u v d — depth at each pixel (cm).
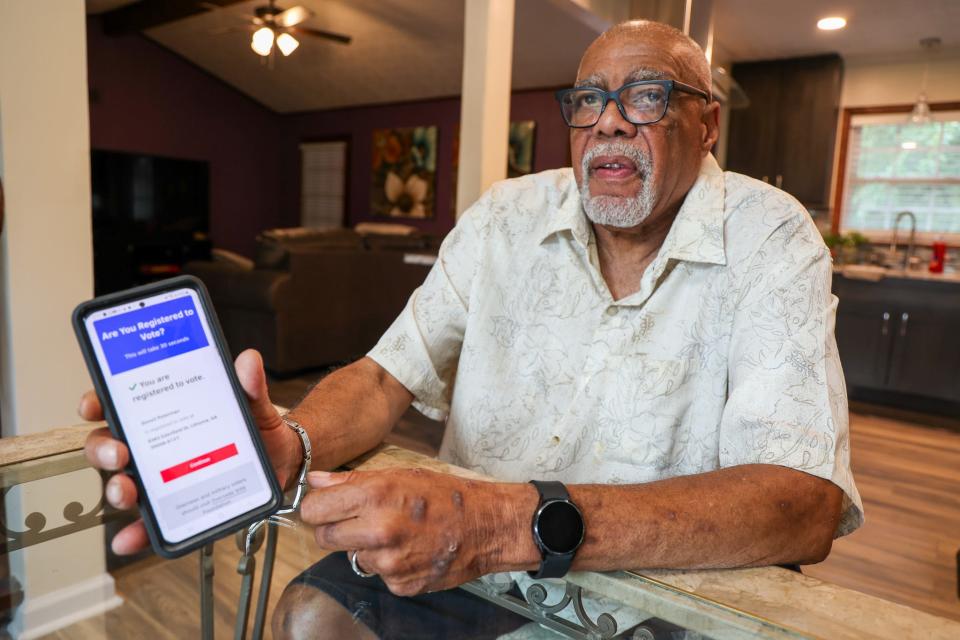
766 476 69
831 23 477
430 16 601
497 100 338
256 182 955
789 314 81
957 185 539
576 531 59
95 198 745
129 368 56
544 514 59
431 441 333
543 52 631
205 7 630
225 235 927
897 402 454
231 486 60
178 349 59
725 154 602
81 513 77
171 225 817
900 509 278
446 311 110
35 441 88
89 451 55
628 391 95
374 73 768
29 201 170
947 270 527
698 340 94
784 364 79
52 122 172
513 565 61
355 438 87
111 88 789
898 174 564
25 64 166
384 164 862
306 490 75
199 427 59
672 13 367
